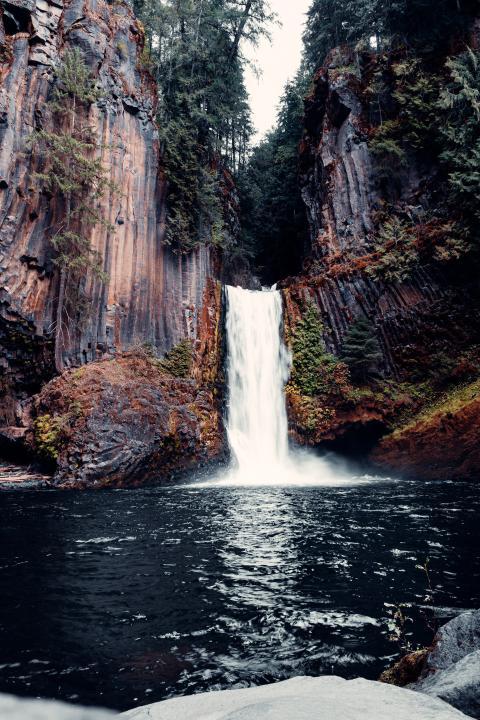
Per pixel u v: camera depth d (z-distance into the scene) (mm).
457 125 22656
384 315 24125
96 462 16297
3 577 6160
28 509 11352
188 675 3793
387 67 27062
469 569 6484
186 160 25875
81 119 21359
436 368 22125
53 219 20078
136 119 24297
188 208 25812
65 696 3469
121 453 16906
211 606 5246
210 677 3762
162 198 25172
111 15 24109
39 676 3764
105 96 21984
